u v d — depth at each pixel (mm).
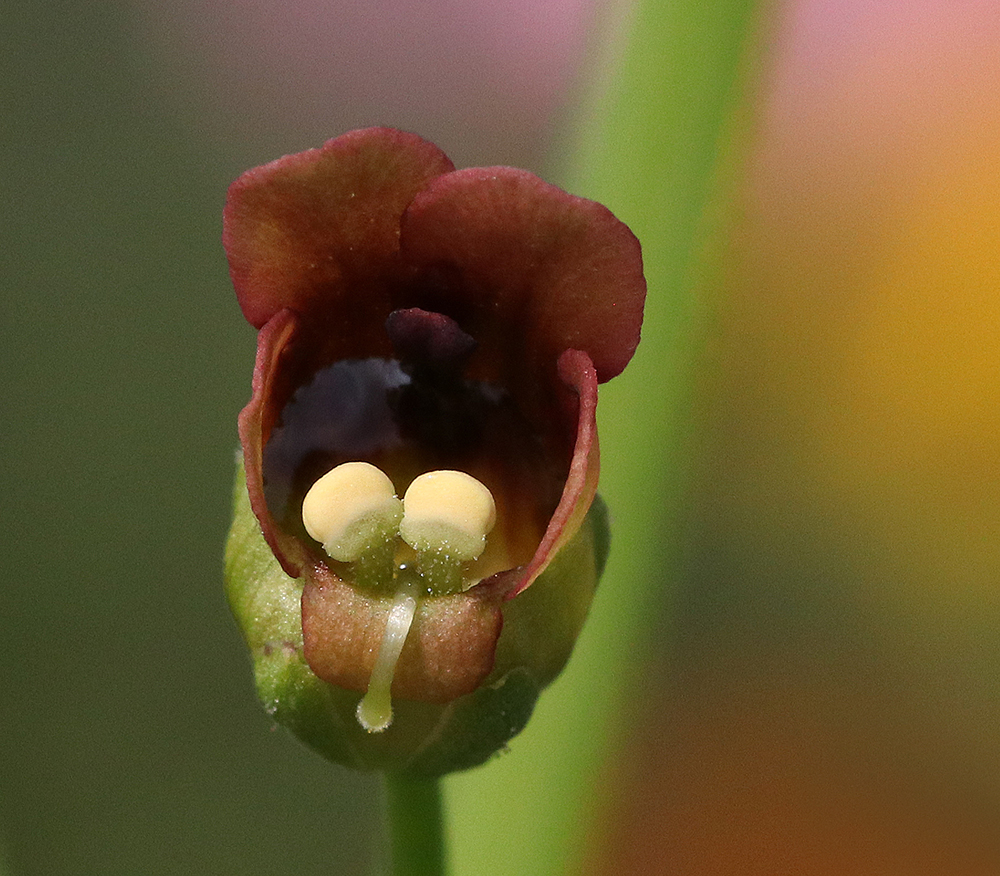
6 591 104
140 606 106
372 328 57
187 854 101
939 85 105
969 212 104
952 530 104
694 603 102
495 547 57
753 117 60
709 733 99
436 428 57
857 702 101
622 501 60
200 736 104
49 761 101
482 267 56
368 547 55
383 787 57
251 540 56
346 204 56
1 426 106
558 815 61
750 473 105
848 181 106
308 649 55
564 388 56
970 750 100
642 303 56
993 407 102
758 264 106
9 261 107
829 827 97
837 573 104
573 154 61
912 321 105
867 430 105
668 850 95
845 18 106
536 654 56
